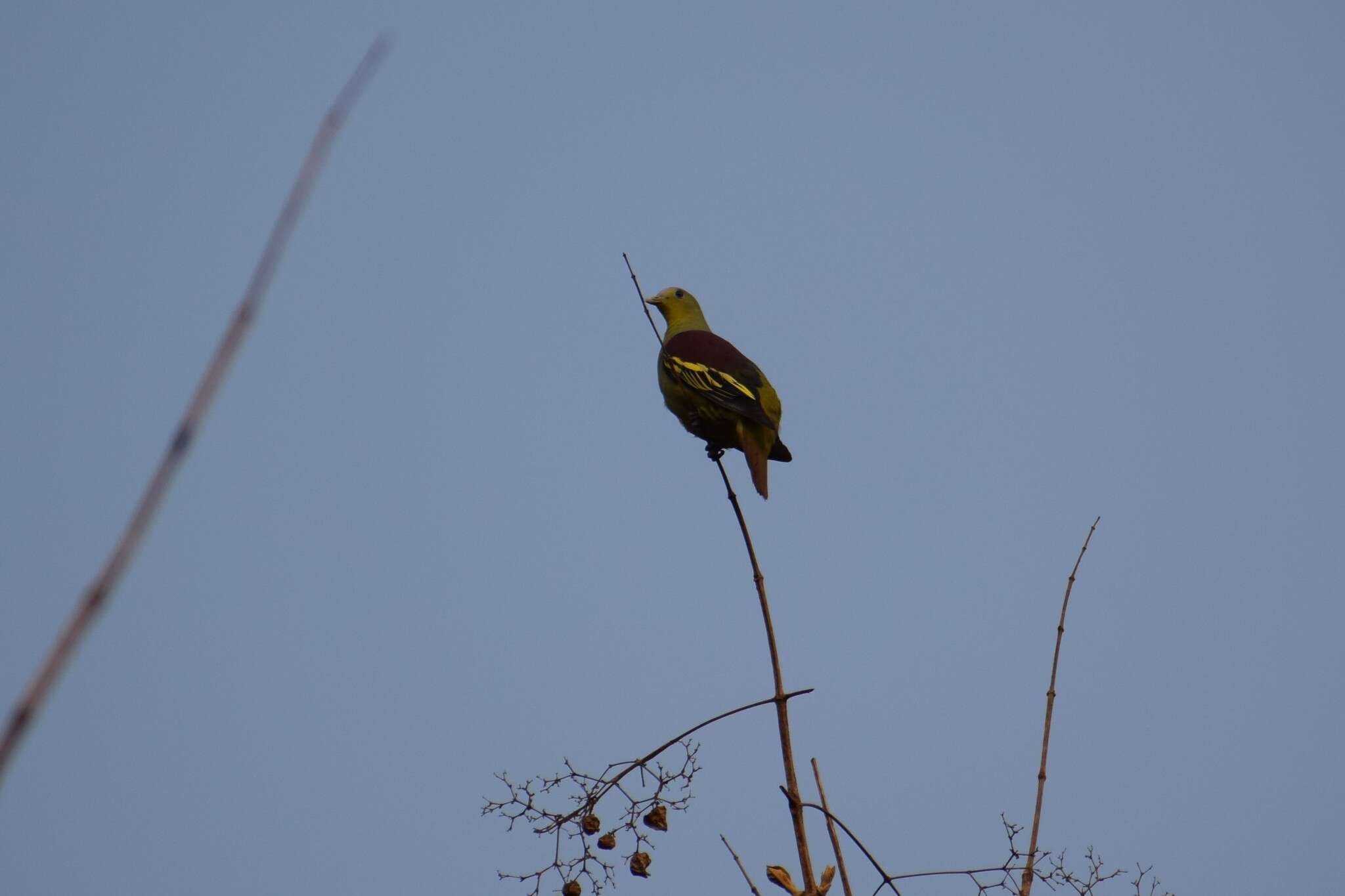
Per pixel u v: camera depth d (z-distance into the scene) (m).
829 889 9.38
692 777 10.52
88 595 2.51
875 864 9.66
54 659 2.44
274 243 2.86
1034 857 9.45
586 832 10.35
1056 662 10.42
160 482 2.64
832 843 9.18
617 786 10.51
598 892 10.27
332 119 2.94
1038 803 9.77
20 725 2.36
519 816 10.41
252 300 2.80
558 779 10.50
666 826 10.44
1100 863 9.73
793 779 9.63
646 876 10.31
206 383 2.74
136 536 2.60
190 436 2.65
